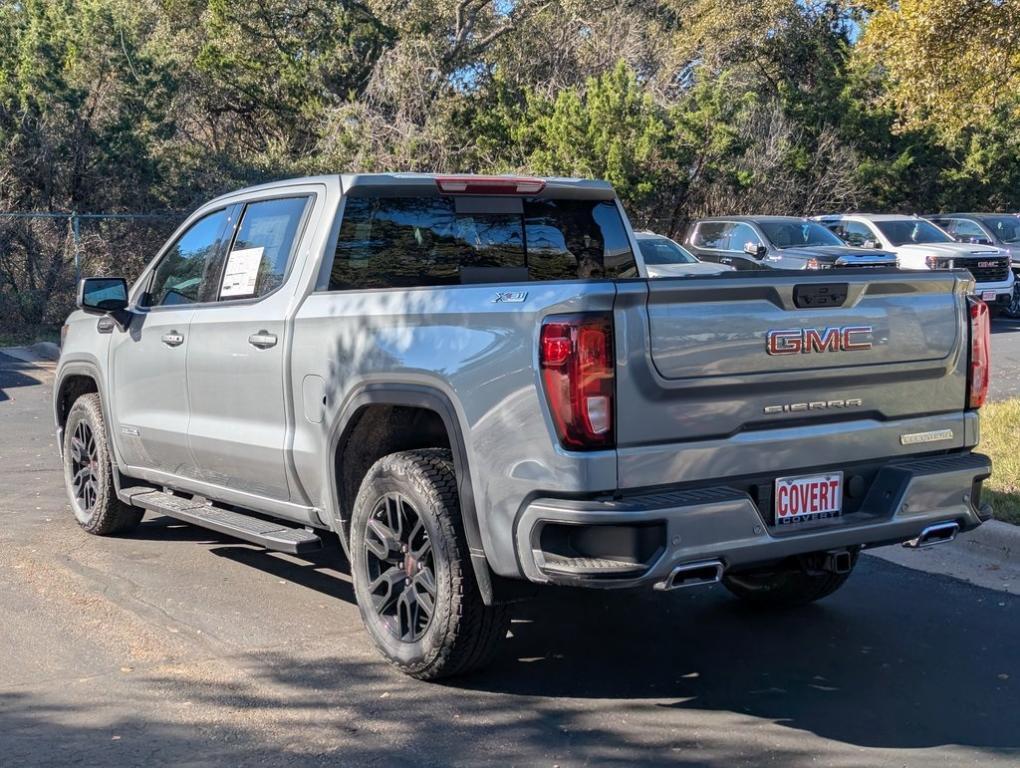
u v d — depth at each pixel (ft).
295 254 18.57
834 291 15.06
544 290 14.17
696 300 14.15
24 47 72.13
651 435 13.97
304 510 18.29
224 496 20.29
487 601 14.94
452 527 15.24
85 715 14.99
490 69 105.09
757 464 14.70
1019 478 26.53
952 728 14.92
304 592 20.49
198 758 13.75
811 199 102.22
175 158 78.13
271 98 102.42
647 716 15.21
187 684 16.10
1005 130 111.65
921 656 17.62
